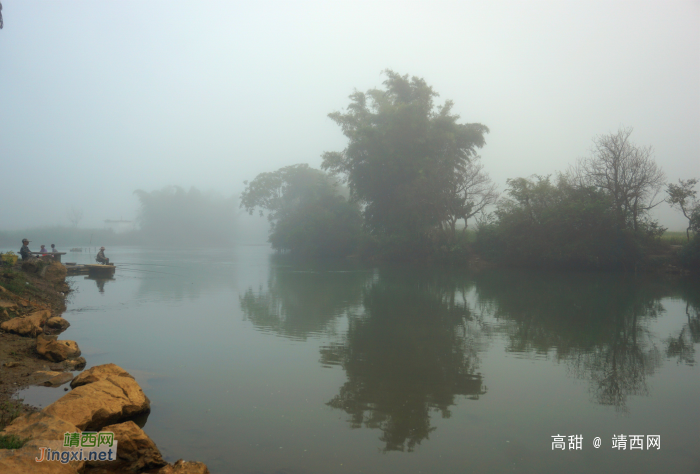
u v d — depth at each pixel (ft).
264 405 23.86
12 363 27.53
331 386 27.07
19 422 17.34
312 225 181.78
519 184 121.29
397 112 132.16
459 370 30.68
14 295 45.44
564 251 110.32
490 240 131.34
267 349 35.45
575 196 112.47
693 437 21.01
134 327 42.88
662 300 63.31
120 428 17.72
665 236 130.11
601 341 39.42
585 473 17.62
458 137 136.98
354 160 146.30
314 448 19.16
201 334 40.29
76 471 15.03
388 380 28.40
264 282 84.64
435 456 18.72
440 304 58.59
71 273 94.02
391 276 97.81
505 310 54.54
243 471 17.08
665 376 29.81
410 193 129.80
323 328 43.50
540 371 30.68
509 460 18.57
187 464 16.08
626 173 108.37
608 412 23.81
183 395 25.08
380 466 17.78
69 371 28.09
